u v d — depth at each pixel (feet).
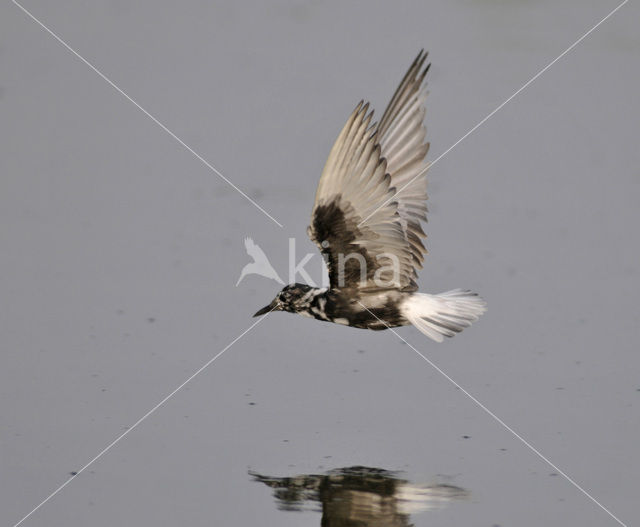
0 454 31.68
